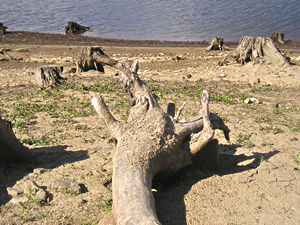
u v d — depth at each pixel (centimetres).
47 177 203
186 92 411
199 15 1252
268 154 238
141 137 190
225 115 326
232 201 183
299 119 316
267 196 188
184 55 750
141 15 1280
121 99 377
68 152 237
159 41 945
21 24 1175
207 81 495
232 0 1527
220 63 629
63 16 1296
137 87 220
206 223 165
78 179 201
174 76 523
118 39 976
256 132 281
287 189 195
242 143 259
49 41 926
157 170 191
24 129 281
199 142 200
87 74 538
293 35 996
